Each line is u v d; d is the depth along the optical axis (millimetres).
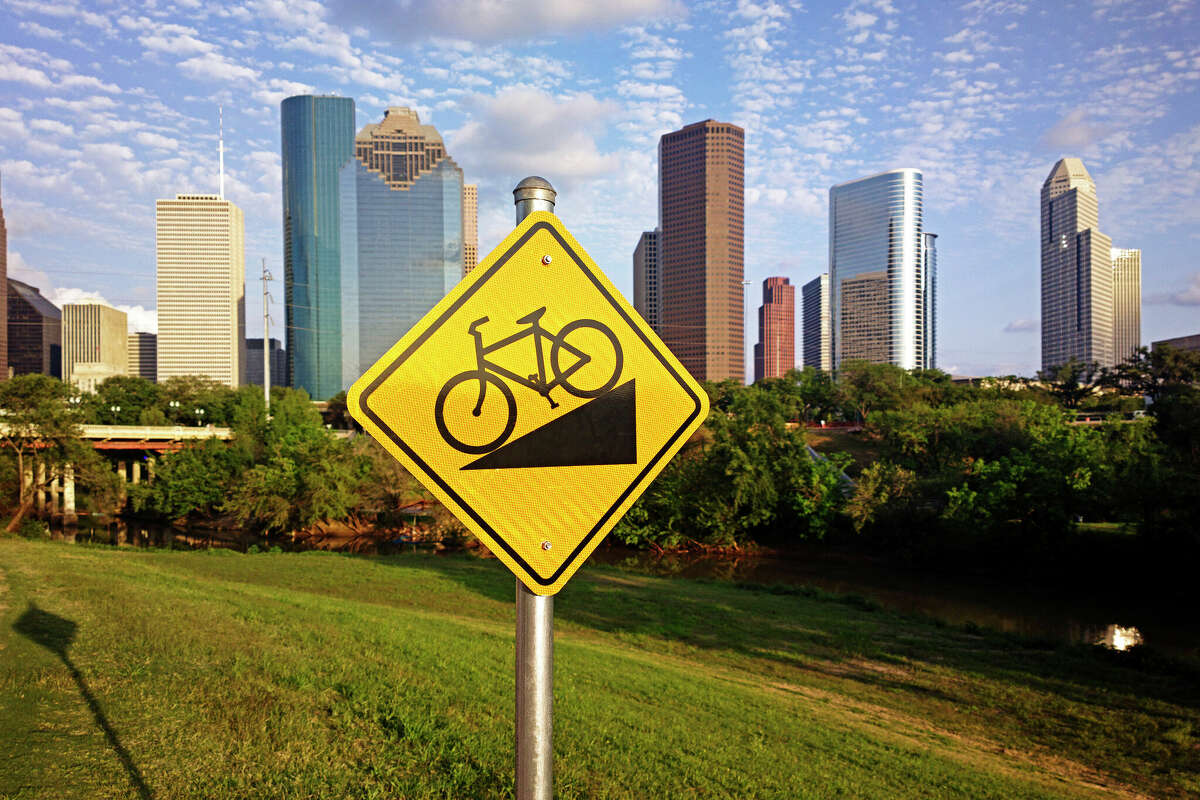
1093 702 14875
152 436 56406
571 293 1697
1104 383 92062
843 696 14242
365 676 7820
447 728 6129
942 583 32281
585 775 5793
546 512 1634
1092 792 9891
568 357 1683
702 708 10195
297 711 6223
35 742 5238
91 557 22500
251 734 5578
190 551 29141
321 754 5258
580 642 16953
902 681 15961
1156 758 11891
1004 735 12711
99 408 81812
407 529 43219
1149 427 40094
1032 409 53906
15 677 6793
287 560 27062
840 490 41000
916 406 60312
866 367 93062
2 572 14875
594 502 1679
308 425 50875
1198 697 15273
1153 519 30797
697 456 41750
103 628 9203
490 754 5492
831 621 21844
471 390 1605
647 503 40062
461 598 21375
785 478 40594
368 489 43000
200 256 175125
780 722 10203
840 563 37250
